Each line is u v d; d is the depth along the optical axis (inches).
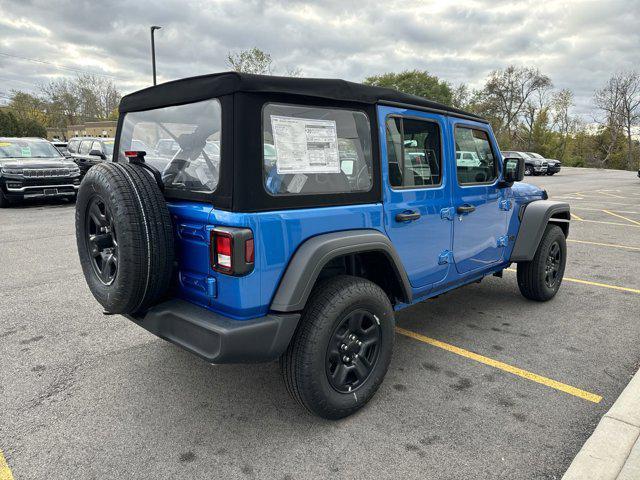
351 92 104.1
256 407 112.7
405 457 94.1
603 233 355.6
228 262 87.4
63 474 88.8
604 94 2363.4
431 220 128.6
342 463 92.4
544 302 190.1
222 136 88.4
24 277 219.3
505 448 96.8
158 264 93.1
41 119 2581.2
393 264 113.0
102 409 111.3
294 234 94.1
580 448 96.7
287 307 91.4
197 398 116.6
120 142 126.6
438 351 144.3
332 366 103.4
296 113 95.0
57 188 458.9
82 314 173.3
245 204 87.1
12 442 98.5
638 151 2381.9
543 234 179.5
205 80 92.0
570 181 999.0
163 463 92.3
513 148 2381.9
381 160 112.2
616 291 205.5
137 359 137.6
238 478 88.1
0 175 436.1
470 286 213.8
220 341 86.9
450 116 135.4
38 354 140.3
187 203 97.9
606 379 126.5
